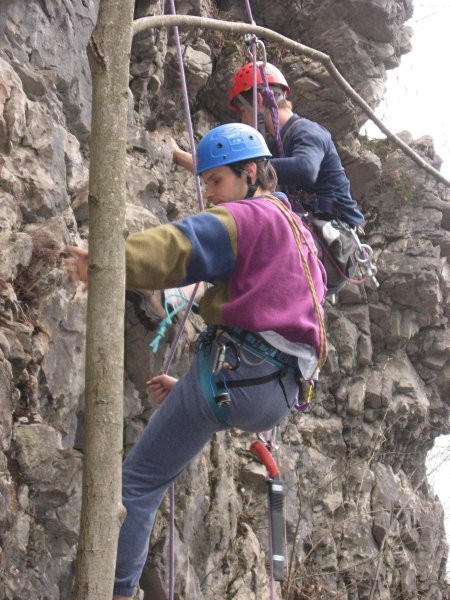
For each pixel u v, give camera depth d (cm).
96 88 251
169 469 348
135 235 289
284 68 719
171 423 340
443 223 801
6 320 384
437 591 804
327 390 745
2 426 364
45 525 383
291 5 729
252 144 344
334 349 736
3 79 429
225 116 695
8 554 363
